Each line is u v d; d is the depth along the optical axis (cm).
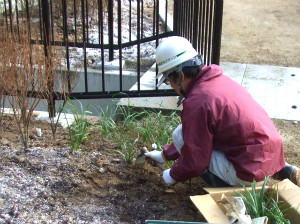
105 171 381
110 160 400
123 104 535
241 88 330
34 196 339
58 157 392
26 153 395
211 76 321
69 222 314
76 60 679
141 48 761
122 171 384
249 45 804
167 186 371
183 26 588
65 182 358
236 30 882
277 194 305
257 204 299
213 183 343
